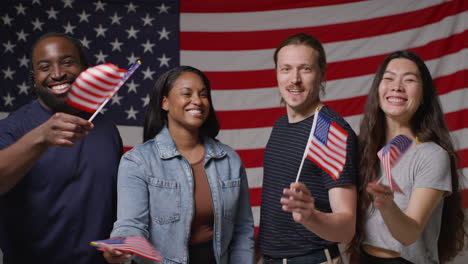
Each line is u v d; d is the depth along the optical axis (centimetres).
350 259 200
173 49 399
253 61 397
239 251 191
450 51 367
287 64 188
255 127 390
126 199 172
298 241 182
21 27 390
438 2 374
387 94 185
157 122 195
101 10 400
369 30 388
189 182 179
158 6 403
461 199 197
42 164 178
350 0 393
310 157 157
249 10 402
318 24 396
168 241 174
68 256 182
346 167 174
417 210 170
